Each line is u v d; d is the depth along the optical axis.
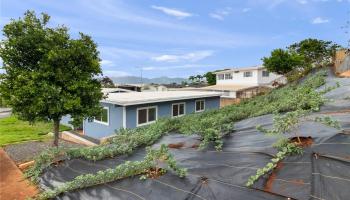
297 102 7.86
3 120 22.20
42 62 9.08
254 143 5.46
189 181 4.41
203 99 20.92
